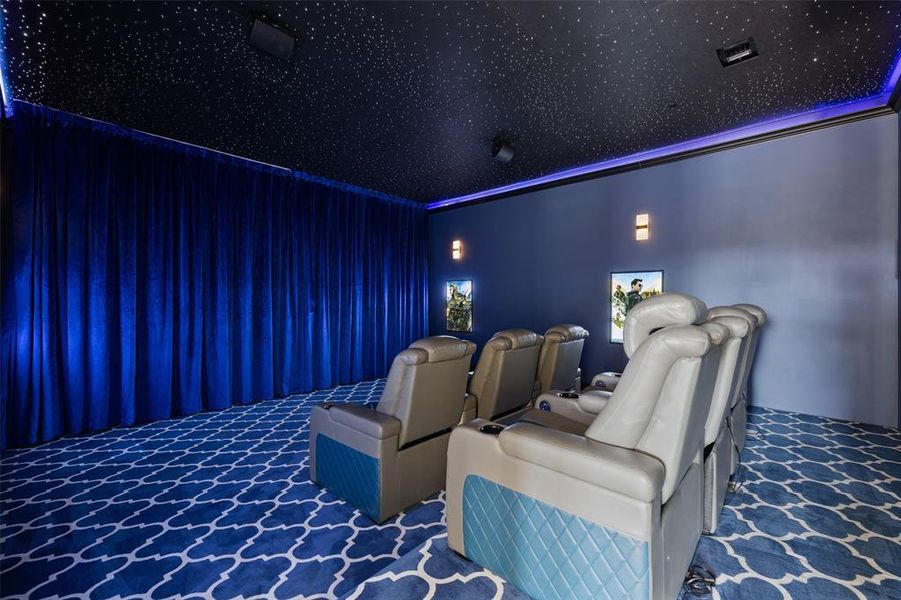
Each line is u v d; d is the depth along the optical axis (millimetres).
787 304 4277
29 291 3607
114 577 1918
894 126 3734
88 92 3443
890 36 2805
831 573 1868
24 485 2861
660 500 1448
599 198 5547
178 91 3430
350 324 6320
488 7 2500
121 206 4141
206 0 2400
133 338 4184
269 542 2176
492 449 1815
